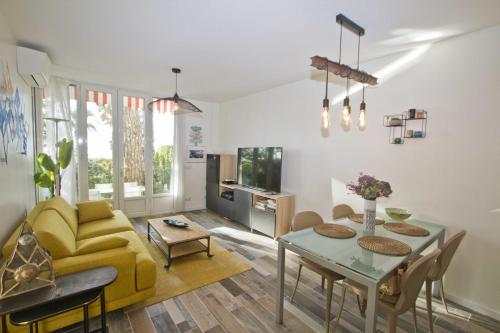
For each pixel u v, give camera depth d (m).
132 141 4.63
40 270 1.43
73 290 1.43
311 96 3.59
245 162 4.50
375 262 1.56
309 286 2.52
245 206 4.20
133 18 2.08
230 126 5.34
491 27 2.07
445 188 2.35
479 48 2.13
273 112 4.24
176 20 2.10
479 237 2.17
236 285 2.50
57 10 1.97
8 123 2.12
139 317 2.00
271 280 2.61
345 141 3.16
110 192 4.46
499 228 2.08
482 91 2.12
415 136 2.48
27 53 2.49
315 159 3.53
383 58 2.75
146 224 4.36
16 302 1.29
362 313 2.11
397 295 1.62
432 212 2.43
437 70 2.37
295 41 2.44
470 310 2.21
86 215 3.15
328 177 3.37
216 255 3.15
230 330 1.89
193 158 5.41
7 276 1.37
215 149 5.72
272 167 3.92
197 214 5.09
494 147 2.08
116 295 1.94
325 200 3.41
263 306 2.19
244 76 3.60
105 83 4.07
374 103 2.85
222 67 3.24
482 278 2.17
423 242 1.90
